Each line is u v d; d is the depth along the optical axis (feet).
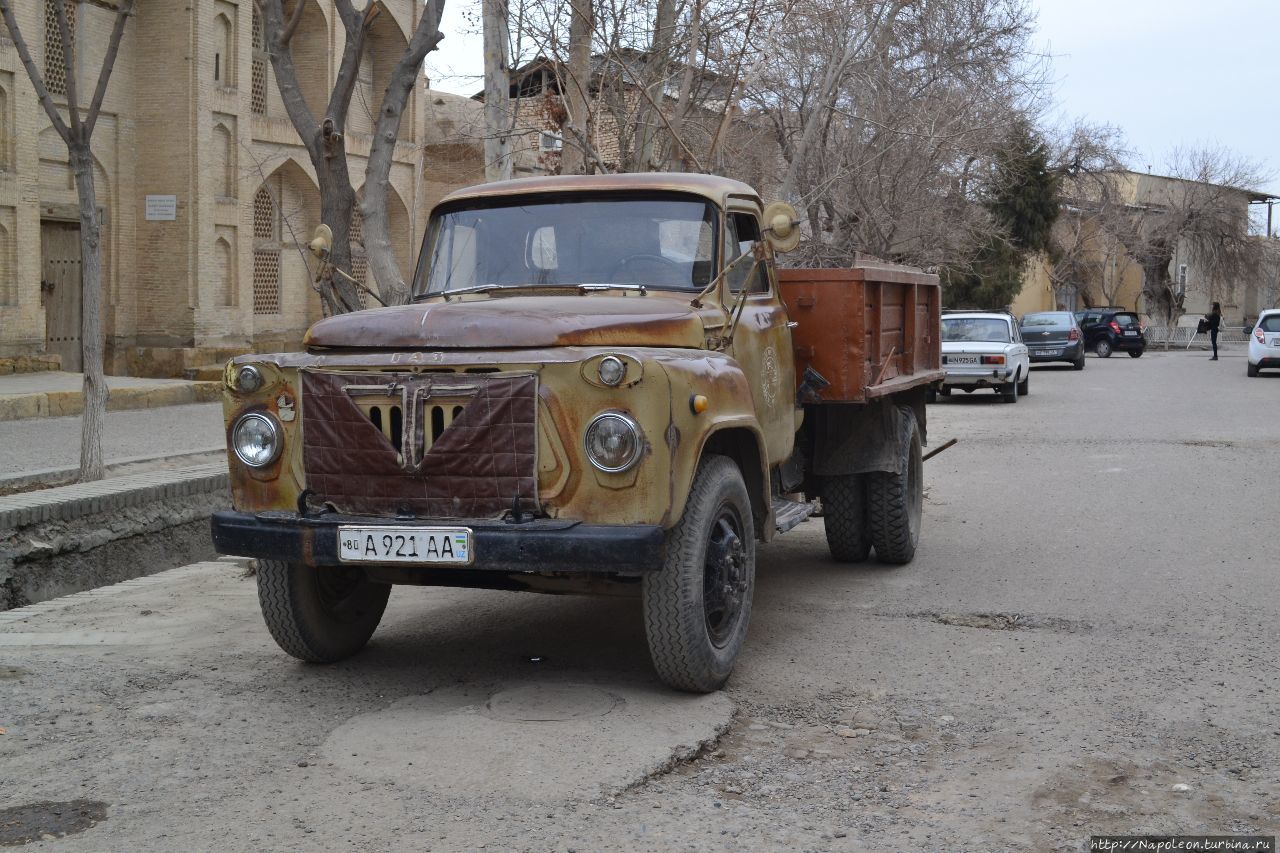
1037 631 22.13
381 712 17.34
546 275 20.62
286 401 17.58
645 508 16.28
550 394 16.35
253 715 17.29
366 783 14.51
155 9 72.95
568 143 38.27
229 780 14.71
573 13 38.19
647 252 20.54
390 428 16.94
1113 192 186.19
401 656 20.65
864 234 70.49
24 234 63.98
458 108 98.43
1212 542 30.50
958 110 72.69
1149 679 19.03
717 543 18.11
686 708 17.29
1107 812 13.87
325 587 19.90
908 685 18.83
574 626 22.84
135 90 73.41
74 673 19.38
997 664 19.95
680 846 12.84
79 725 16.81
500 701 17.70
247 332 78.64
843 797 14.29
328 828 13.26
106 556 28.53
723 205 20.97
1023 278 158.10
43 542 26.73
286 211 84.12
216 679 19.12
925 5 69.82
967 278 135.54
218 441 47.37
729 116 38.58
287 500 17.67
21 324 64.03
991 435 58.23
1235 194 207.92
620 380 16.10
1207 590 25.20
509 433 16.39
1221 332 224.33
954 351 77.77
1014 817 13.71
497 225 21.34
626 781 14.51
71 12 68.03
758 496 20.18
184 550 31.09
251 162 77.77
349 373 17.03
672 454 16.40
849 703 17.94
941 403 78.38
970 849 12.87
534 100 45.32
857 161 65.92
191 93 72.90
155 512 30.22
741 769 15.21
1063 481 42.27
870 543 28.14
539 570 16.21
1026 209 144.36
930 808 13.97
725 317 19.92
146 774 14.93
